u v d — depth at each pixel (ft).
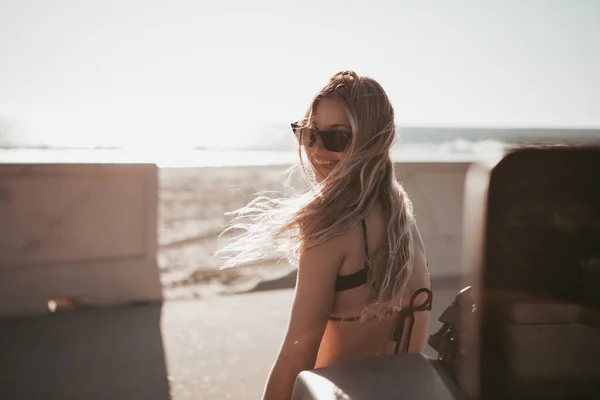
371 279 5.08
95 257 18.56
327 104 5.24
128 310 18.19
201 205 43.55
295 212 5.14
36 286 17.75
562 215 2.72
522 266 2.77
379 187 5.25
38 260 17.88
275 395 5.02
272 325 16.93
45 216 17.99
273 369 5.07
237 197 46.78
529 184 2.68
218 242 29.66
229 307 18.69
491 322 2.79
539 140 2.77
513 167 2.66
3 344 14.90
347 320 5.17
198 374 13.16
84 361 13.80
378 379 4.05
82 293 18.30
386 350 5.38
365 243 5.05
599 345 2.97
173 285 21.38
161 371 13.29
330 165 5.47
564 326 2.90
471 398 2.89
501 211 2.69
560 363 2.92
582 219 2.76
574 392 2.94
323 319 5.05
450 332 4.29
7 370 13.15
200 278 22.41
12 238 17.62
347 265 5.06
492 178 2.66
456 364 4.03
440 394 3.84
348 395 3.84
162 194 50.96
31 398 11.66
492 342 2.81
